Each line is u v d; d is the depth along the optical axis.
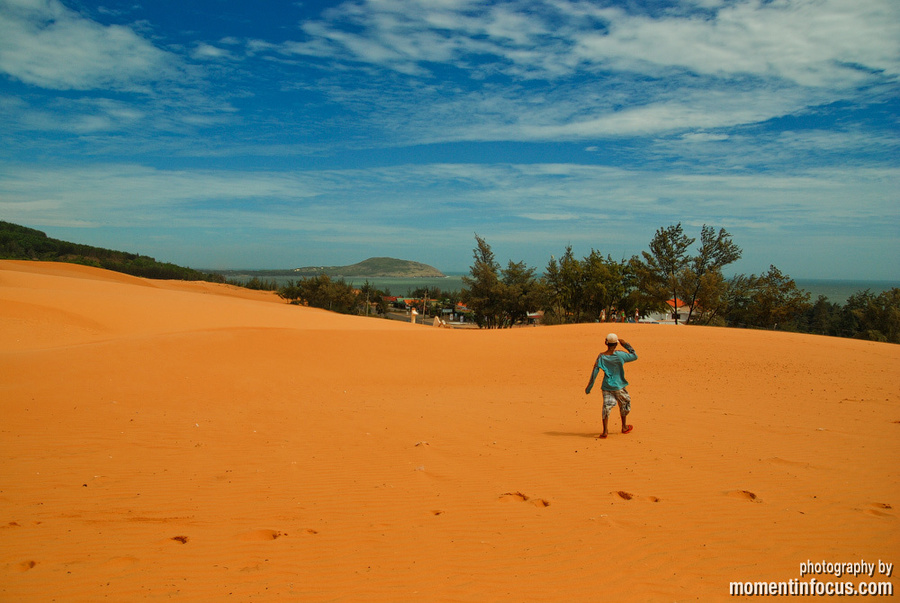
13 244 125.19
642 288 54.69
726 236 50.59
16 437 8.84
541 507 5.87
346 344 20.80
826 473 6.69
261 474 7.16
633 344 22.45
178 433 9.49
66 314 25.53
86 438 8.94
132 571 4.40
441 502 6.06
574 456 7.84
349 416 11.27
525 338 24.28
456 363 19.73
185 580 4.25
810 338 24.31
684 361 19.23
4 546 4.85
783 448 7.95
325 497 6.26
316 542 5.00
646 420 10.46
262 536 5.17
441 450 8.35
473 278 63.84
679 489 6.27
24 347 19.70
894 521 5.13
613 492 6.25
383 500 6.14
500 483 6.69
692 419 10.40
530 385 16.42
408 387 16.00
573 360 20.06
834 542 4.74
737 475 6.71
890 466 6.91
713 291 48.88
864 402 11.95
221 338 19.47
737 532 5.00
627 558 4.54
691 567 4.35
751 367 17.91
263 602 3.89
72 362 14.75
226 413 11.55
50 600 3.91
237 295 97.81
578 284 58.38
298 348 19.64
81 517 5.59
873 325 60.25
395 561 4.59
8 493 6.26
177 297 40.81
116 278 71.50
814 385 14.59
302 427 10.14
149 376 14.56
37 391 12.18
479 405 12.76
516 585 4.12
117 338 19.86
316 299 99.25
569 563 4.48
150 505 5.96
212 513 5.73
